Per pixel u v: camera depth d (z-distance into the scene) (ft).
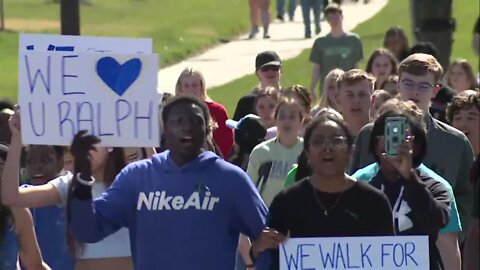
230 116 163.84
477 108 85.05
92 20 280.72
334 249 59.00
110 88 57.93
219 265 57.77
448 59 157.99
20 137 59.31
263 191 82.48
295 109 81.92
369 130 73.05
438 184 65.41
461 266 74.23
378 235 59.16
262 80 110.63
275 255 59.82
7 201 60.44
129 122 58.13
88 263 65.72
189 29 262.47
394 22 274.16
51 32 253.44
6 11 286.87
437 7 156.76
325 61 151.23
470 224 54.54
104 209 58.03
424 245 59.26
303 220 59.11
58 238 69.62
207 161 58.08
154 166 58.44
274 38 252.21
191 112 57.88
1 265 62.59
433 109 102.89
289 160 82.17
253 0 251.80
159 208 57.62
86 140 56.90
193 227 57.47
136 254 58.49
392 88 104.73
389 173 62.90
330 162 58.29
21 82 57.93
